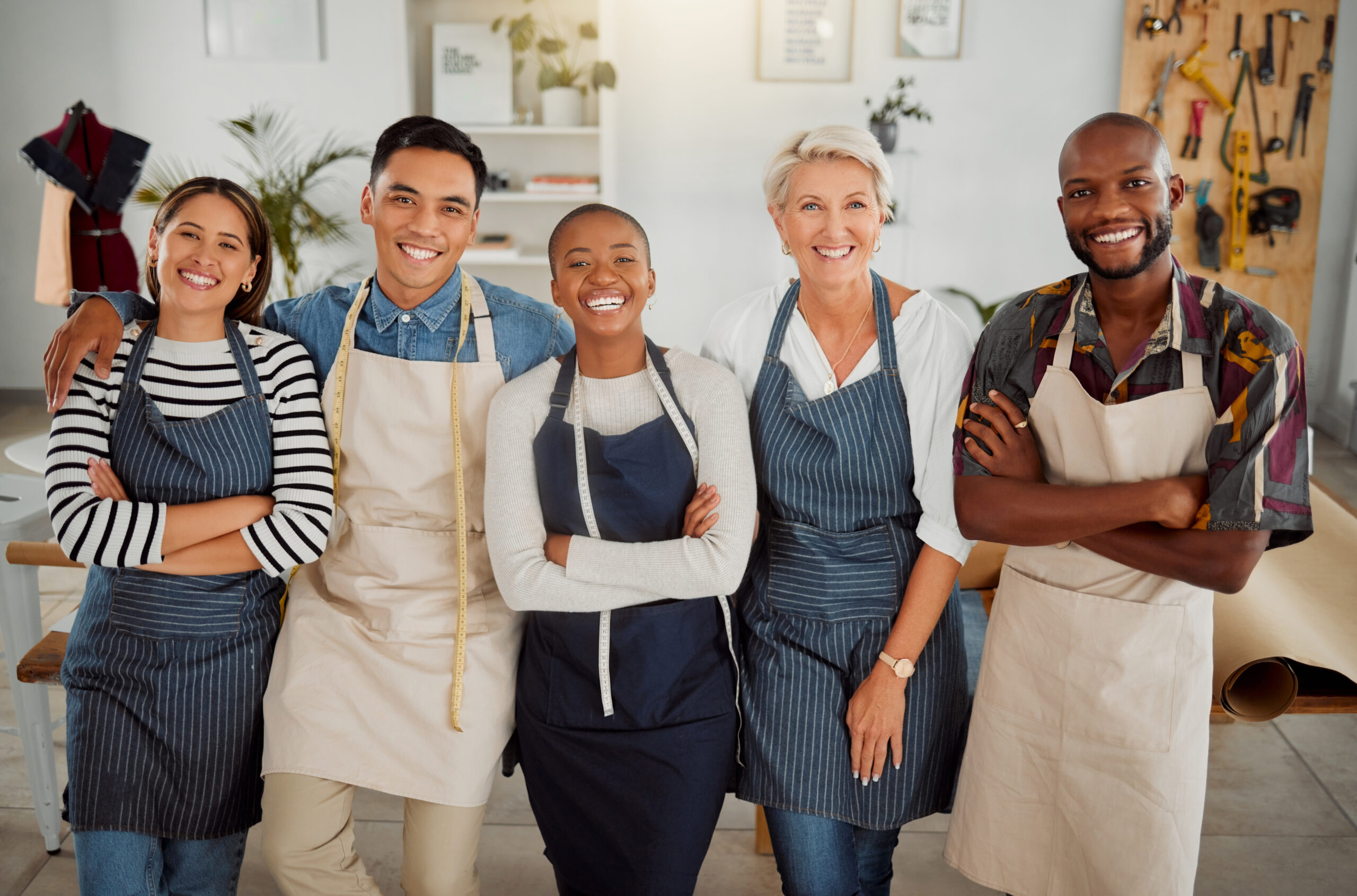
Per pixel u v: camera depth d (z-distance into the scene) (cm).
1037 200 582
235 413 175
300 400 181
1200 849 239
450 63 546
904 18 559
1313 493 258
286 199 520
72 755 175
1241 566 143
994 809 171
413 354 184
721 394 170
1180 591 155
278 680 179
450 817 175
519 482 170
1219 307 147
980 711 173
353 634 178
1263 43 537
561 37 555
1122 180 141
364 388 182
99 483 172
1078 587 162
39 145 441
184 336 177
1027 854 169
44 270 454
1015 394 161
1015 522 157
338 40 571
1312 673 194
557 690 173
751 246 593
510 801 262
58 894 222
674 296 601
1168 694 155
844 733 177
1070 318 156
